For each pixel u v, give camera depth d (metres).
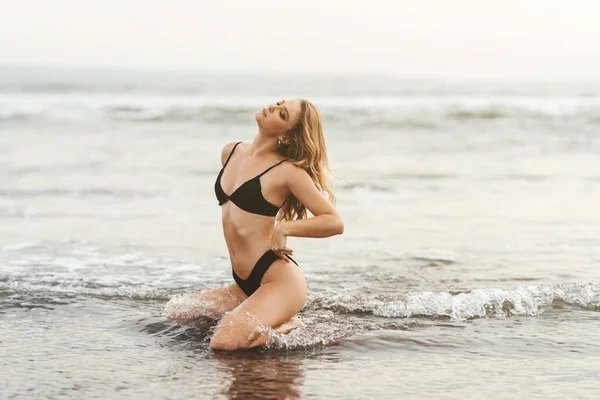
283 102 4.60
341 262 6.75
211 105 24.69
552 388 3.70
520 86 47.47
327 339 4.49
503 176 12.53
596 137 18.80
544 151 16.31
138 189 10.70
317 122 4.62
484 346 4.41
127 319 4.89
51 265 6.43
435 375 3.89
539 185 11.60
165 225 8.39
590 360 4.15
